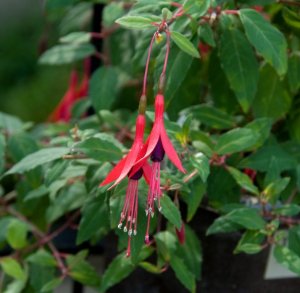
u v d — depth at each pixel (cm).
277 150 57
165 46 54
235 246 60
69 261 61
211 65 60
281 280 61
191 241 58
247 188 56
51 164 61
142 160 45
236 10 56
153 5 52
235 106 60
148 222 49
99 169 56
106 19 62
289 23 58
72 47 66
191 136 57
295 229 56
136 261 53
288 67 58
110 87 64
